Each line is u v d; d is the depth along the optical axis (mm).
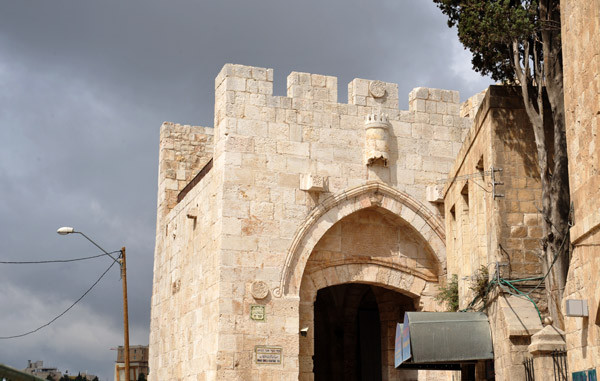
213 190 27062
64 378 75000
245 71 27016
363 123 27828
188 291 29719
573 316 13172
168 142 35969
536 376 15617
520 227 18625
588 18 13133
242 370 25047
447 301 25922
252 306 25562
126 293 27641
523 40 19062
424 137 28375
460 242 23469
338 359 38906
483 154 19969
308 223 26547
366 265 27719
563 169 17562
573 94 13938
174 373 30766
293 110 27188
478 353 18875
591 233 12977
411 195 27781
